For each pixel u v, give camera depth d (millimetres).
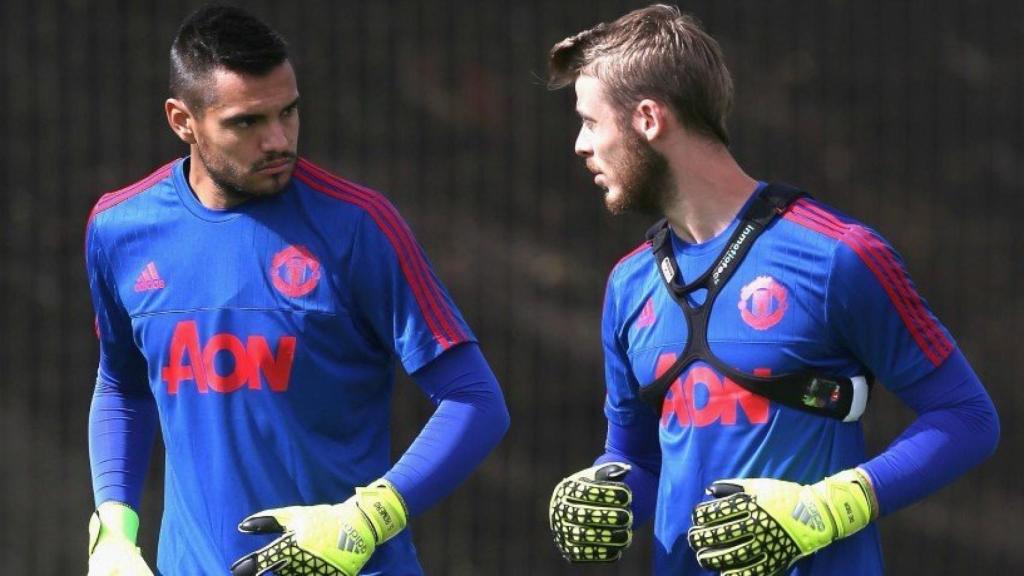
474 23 36375
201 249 12398
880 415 33562
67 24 34625
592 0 35875
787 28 35875
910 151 35750
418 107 35875
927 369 11086
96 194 34750
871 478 10984
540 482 33906
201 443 12414
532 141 36000
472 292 35688
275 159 11922
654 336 11766
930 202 35750
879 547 11695
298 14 35281
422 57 36062
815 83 35938
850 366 11328
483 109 36156
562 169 35812
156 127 34875
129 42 35000
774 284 11203
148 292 12539
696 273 11555
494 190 35906
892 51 35812
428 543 32750
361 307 12328
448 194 35812
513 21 36406
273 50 11844
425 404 33031
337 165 35344
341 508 11703
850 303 11000
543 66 35906
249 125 11812
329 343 12281
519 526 33312
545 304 35531
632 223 35688
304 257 12242
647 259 11977
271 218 12320
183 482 12516
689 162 11500
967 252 35906
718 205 11492
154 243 12547
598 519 11766
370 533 11656
